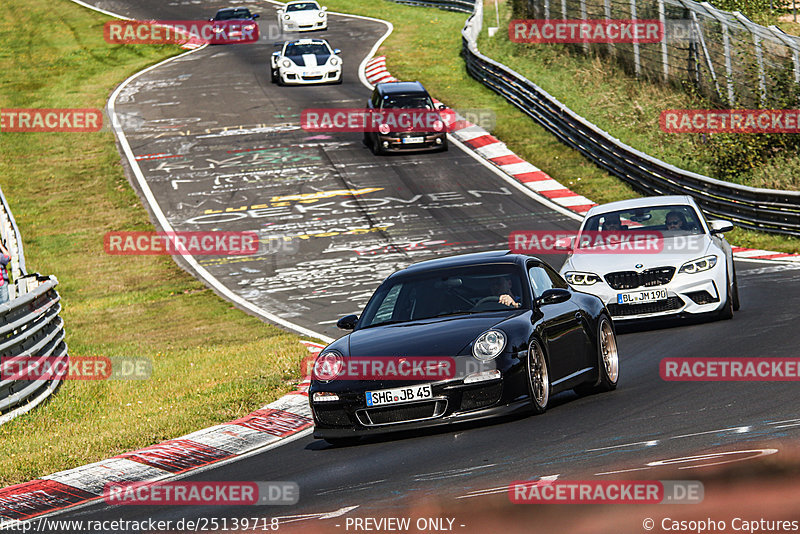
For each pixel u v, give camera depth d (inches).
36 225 3944.4
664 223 1982.0
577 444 994.7
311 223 3634.4
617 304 1829.5
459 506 796.0
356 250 3267.7
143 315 2741.1
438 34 7121.1
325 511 875.4
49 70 6855.3
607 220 2014.0
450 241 3262.8
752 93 3703.3
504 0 6899.6
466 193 3855.8
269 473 1130.7
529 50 5703.7
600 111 4507.9
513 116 4901.6
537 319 1218.6
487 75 5467.5
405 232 3427.7
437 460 1022.4
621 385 1386.6
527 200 3713.1
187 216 3880.4
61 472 1282.0
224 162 4527.6
